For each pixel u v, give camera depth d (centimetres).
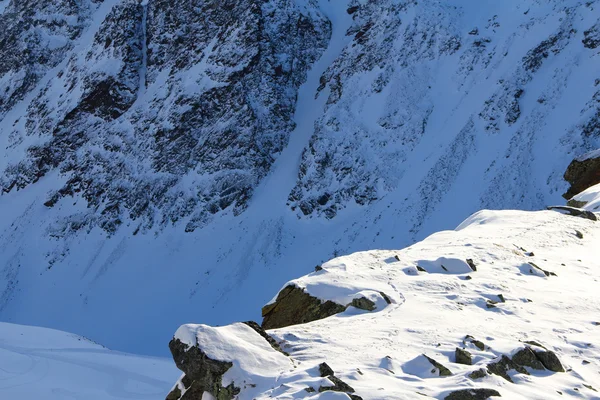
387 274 1435
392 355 967
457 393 811
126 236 11412
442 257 1530
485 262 1592
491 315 1223
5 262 11694
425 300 1275
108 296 10319
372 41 11981
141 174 12119
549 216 2253
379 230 9475
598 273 1625
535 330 1144
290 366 930
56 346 5041
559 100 9506
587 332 1157
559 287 1443
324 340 1040
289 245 10162
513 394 843
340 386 807
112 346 9225
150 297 9962
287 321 1368
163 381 4300
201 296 9656
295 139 11912
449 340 1048
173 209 11444
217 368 913
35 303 10731
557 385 909
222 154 11675
